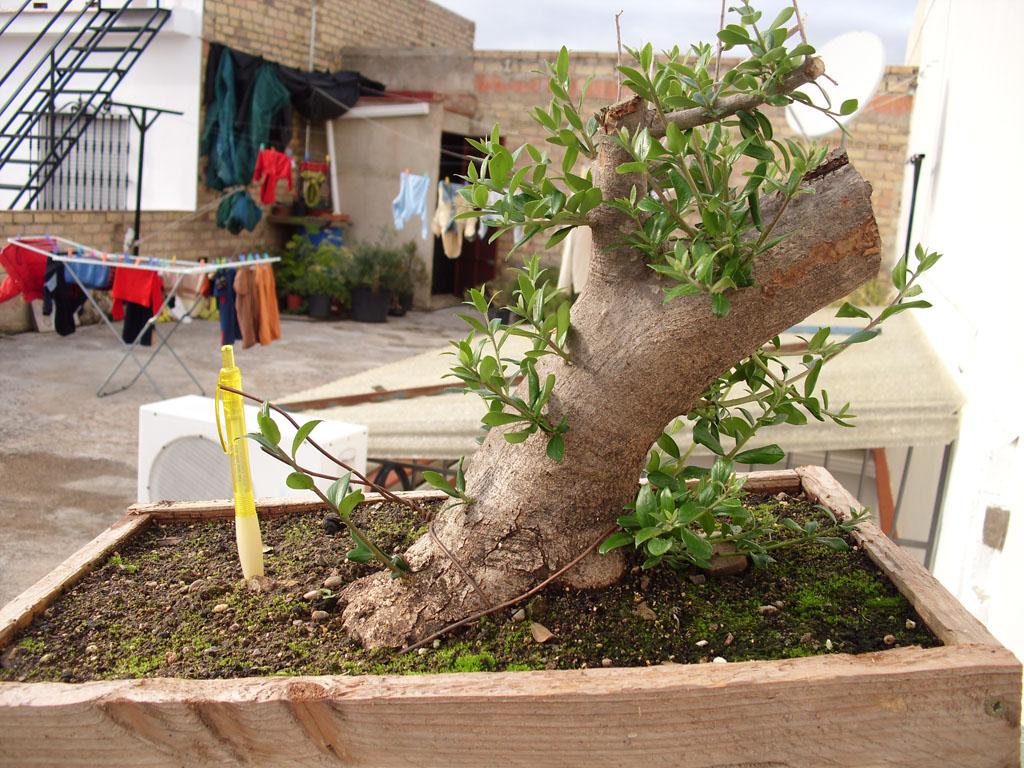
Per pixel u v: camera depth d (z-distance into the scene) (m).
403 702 1.08
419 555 1.51
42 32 10.45
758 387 1.68
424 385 4.20
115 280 7.05
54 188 12.11
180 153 11.69
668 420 1.44
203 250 11.96
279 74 12.00
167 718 1.09
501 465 1.50
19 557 4.40
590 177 1.48
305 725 1.09
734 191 1.46
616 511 1.49
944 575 3.62
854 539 1.74
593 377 1.40
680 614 1.47
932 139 6.80
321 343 10.59
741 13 1.29
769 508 1.91
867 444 3.65
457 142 14.09
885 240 11.69
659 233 1.33
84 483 5.51
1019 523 2.77
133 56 11.64
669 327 1.34
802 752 1.12
